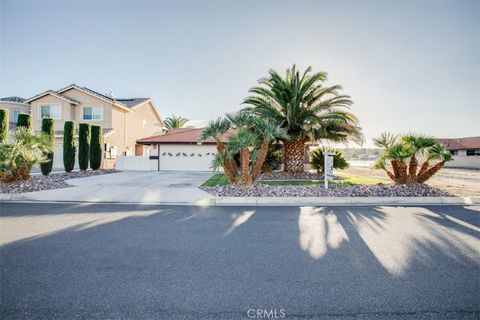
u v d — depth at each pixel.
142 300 2.93
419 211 7.39
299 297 3.02
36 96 25.95
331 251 4.41
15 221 6.25
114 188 11.35
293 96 15.30
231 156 10.57
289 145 16.64
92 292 3.08
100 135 20.52
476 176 18.81
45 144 12.28
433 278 3.47
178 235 5.23
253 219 6.51
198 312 2.73
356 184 11.36
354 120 15.97
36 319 2.59
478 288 3.23
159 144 22.64
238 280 3.40
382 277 3.50
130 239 4.97
